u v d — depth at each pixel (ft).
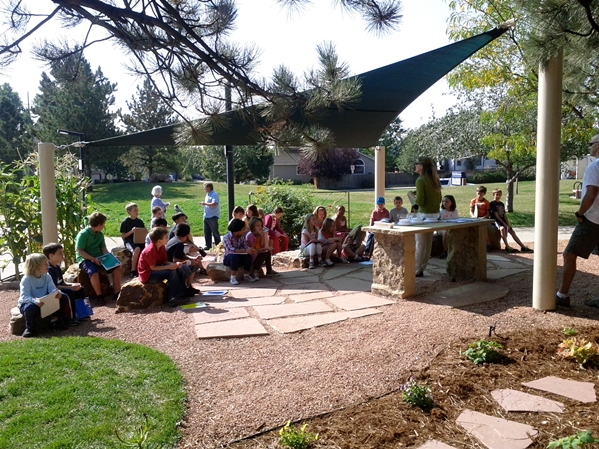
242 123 18.51
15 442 10.45
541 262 19.12
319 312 19.92
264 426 11.06
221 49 15.28
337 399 12.20
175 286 21.63
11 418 11.51
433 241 32.63
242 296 23.17
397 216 34.06
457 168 175.63
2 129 129.80
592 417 10.93
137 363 14.70
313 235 30.96
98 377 13.65
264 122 16.39
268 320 18.93
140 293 21.31
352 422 11.06
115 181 148.15
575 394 12.05
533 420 10.95
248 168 111.96
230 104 15.99
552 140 18.34
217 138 22.00
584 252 19.04
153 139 25.84
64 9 15.06
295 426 11.05
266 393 12.65
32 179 29.58
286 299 22.36
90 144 26.40
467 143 69.51
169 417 11.35
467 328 17.17
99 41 16.15
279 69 15.16
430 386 12.66
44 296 18.21
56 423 11.23
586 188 18.49
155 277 21.44
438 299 21.33
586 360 13.78
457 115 72.84
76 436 10.66
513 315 18.74
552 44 14.62
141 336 17.60
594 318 18.19
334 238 31.24
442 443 10.12
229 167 39.32
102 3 13.48
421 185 24.85
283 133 15.65
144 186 108.27
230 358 15.16
